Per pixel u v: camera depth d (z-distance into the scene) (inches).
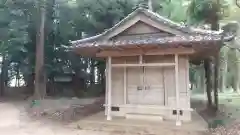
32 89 761.6
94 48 316.5
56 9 645.3
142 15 323.6
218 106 467.5
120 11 592.4
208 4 402.6
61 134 285.6
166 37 301.7
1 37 557.3
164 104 328.8
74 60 734.5
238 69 821.2
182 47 299.3
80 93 716.0
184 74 317.7
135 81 349.1
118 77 356.5
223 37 264.8
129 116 336.5
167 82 331.0
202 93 952.9
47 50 702.5
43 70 603.5
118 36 339.0
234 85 933.8
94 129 299.4
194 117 353.7
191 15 446.6
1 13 556.4
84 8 599.8
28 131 304.2
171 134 264.1
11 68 781.3
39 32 600.7
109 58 339.6
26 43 641.6
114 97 355.3
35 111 433.1
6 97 659.4
